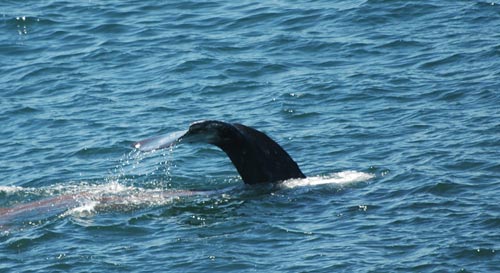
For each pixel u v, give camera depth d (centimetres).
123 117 7275
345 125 6806
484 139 6256
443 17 8619
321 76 7731
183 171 6247
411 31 8431
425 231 5041
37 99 7719
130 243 5103
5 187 6006
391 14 8781
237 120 7094
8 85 8019
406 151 6225
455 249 4819
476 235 4944
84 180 6181
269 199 5562
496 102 6881
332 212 5350
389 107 7050
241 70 7975
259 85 7700
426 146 6262
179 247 5019
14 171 6444
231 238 5091
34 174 6362
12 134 7112
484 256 4747
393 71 7688
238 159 5766
